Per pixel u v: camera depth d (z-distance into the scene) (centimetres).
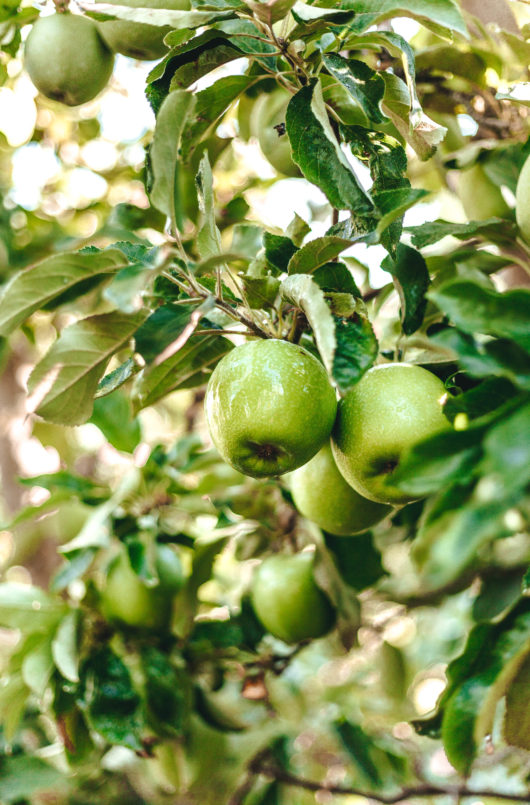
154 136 78
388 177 87
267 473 83
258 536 111
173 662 108
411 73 85
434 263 95
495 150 100
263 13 82
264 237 87
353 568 106
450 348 72
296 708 137
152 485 110
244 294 84
